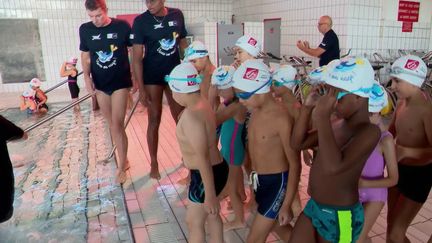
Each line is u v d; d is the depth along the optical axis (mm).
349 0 5926
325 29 5207
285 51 7805
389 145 1757
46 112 6582
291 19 7473
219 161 1978
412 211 2006
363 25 6148
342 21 6102
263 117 1815
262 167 1859
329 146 1322
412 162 1963
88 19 9219
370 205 1834
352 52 6184
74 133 5258
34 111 6500
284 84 2092
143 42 3299
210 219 2029
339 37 6215
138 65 3338
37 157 4246
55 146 4656
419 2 6438
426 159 1929
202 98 1872
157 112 3438
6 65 8836
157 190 3275
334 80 1340
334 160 1331
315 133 1645
